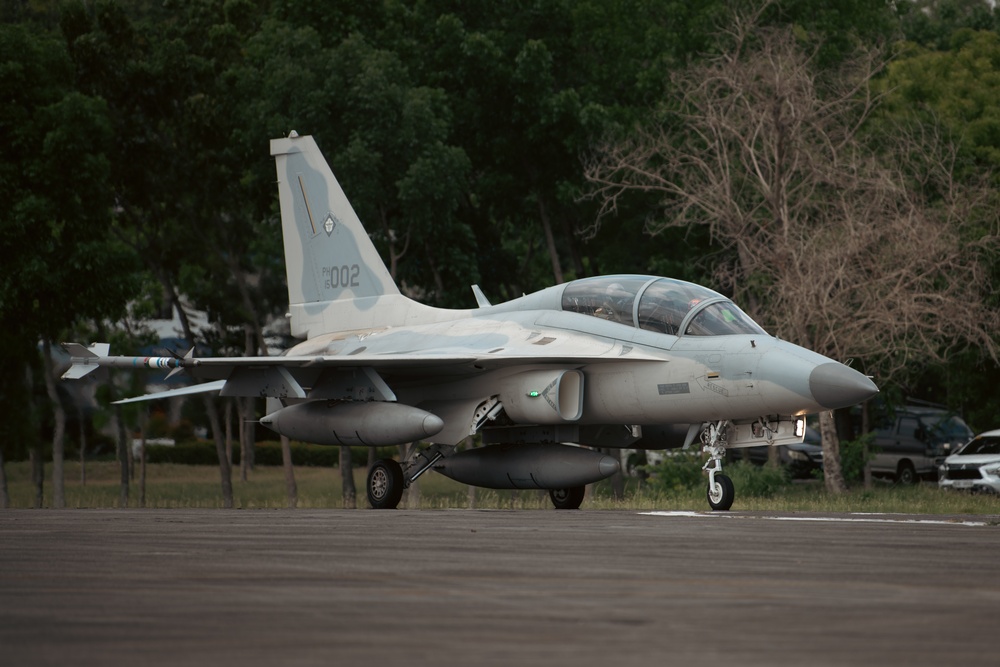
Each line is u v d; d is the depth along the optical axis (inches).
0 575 1098.1
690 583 1037.8
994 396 5246.1
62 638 756.0
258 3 5880.9
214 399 5319.9
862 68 4458.7
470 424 2743.6
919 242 4131.4
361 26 5310.0
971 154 4963.1
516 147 5477.4
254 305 6112.2
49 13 6648.6
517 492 5167.3
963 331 4347.9
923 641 754.2
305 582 1042.7
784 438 2480.3
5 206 4628.4
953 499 3816.4
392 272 4992.6
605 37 5492.1
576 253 5831.7
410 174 4756.4
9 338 4734.3
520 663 672.4
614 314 2647.6
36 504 5236.2
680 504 3363.7
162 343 7111.2
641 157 4682.6
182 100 5413.4
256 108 5044.3
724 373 2422.5
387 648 719.7
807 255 4138.8
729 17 5142.7
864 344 4106.8
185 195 5556.1
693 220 4525.1
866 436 4810.5
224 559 1249.4
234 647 723.4
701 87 4564.5
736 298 4579.2
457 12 5570.9
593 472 2613.2
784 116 4303.6
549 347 2647.6
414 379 2898.6
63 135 4579.2
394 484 2837.1
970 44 5580.7
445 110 5068.9
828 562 1223.5
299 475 7559.1
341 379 2827.3
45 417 5285.4
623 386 2581.2
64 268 4667.8
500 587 1006.4
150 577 1081.4
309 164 3329.2
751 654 706.2
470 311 2979.8
